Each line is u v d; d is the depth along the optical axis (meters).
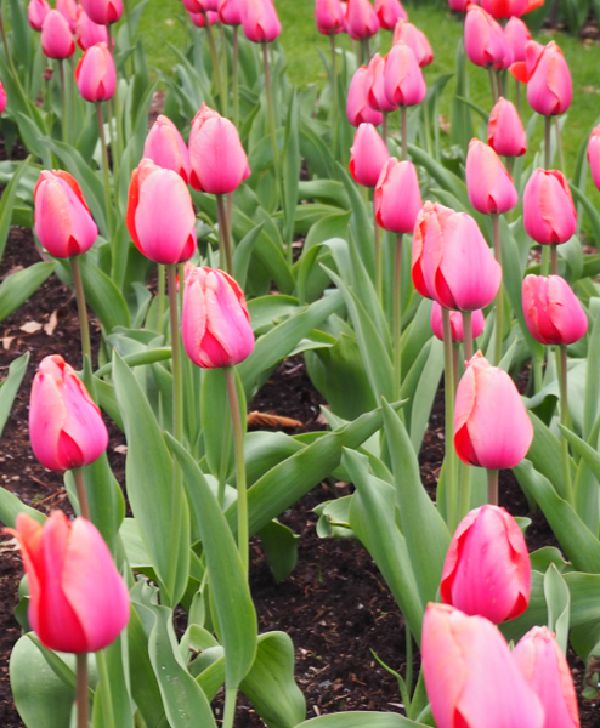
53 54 5.31
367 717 2.08
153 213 2.53
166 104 6.63
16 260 6.06
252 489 2.94
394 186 3.07
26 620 2.97
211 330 2.27
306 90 6.91
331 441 2.89
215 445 3.08
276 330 3.49
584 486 3.09
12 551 3.69
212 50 6.12
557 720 1.30
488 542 1.71
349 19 5.08
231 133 3.02
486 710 1.15
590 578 2.61
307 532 3.82
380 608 3.44
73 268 3.00
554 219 3.02
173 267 2.64
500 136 3.86
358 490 2.53
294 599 3.50
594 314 4.05
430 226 2.28
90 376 2.69
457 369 3.17
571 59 9.62
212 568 2.23
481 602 1.74
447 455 2.62
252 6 5.04
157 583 3.10
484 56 4.58
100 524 2.49
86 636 1.50
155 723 2.51
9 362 5.06
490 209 3.14
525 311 2.69
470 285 2.27
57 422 2.00
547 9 9.91
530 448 3.24
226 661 2.31
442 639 1.16
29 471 4.21
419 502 2.41
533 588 2.56
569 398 3.71
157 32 10.05
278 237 5.03
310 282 4.91
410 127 5.74
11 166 5.93
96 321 5.41
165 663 2.16
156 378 3.63
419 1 11.42
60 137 6.87
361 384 4.06
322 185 5.63
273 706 2.57
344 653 3.25
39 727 2.43
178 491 2.58
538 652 1.30
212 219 5.17
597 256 4.68
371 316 3.73
